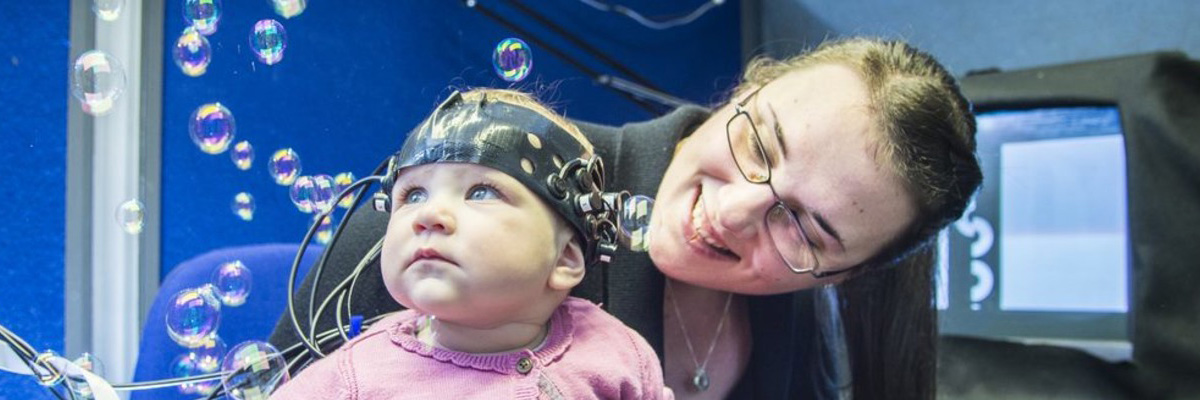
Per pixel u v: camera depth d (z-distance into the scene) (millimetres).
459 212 495
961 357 1420
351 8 942
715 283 829
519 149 518
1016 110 1436
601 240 571
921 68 867
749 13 1735
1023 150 1430
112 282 858
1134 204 1330
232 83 866
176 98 878
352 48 944
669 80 1668
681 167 817
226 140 738
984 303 1437
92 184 849
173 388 788
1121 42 1485
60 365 568
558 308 596
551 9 1445
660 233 795
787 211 752
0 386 697
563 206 530
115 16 737
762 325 958
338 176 811
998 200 1437
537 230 513
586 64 1457
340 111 933
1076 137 1398
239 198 899
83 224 845
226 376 594
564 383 535
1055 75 1424
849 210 750
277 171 783
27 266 821
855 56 841
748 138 771
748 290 844
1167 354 1289
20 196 831
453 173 503
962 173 833
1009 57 1573
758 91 819
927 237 868
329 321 726
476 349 538
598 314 613
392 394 507
